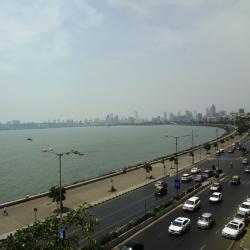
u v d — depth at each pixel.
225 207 52.06
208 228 41.62
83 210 18.69
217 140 184.50
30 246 14.88
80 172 121.12
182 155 130.75
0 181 107.69
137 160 148.75
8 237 14.75
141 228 41.94
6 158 176.38
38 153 197.12
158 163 111.31
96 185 75.00
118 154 173.00
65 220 17.36
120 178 84.06
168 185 74.00
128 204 56.59
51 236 15.65
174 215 48.03
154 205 55.12
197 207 51.31
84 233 18.31
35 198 62.47
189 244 36.12
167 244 36.22
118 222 45.53
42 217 49.69
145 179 81.81
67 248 15.55
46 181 106.25
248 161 106.75
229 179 77.69
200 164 106.19
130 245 32.47
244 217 43.12
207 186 70.44
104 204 57.16
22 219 48.91
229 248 34.75
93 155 170.88
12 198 83.44
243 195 60.19
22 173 123.62
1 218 49.44
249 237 38.19
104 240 35.69
